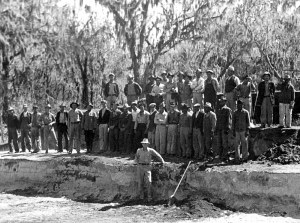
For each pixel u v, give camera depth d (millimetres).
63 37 38844
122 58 42375
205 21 36781
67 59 39000
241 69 44438
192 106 22641
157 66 40094
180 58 45344
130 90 24906
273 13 39375
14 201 21953
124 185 21141
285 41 39812
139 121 22750
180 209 18266
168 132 21656
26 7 39281
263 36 39094
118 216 18094
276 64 40062
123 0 36500
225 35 37969
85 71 39500
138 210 18672
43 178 24047
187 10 38000
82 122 24594
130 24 36875
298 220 16016
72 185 23062
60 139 26156
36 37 39000
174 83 23281
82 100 39312
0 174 25422
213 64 44562
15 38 38312
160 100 23453
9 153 27422
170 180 19953
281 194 16984
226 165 19328
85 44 39000
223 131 19750
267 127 20875
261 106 20844
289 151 19344
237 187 18031
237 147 19438
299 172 16984
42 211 19594
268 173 17375
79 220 17781
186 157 21188
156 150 22047
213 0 37094
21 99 40469
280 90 21562
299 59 40625
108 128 24281
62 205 20719
